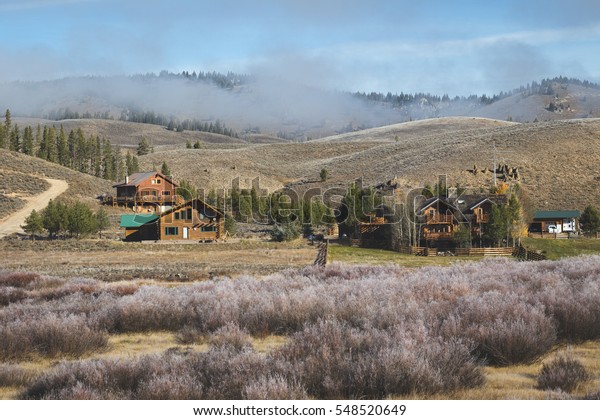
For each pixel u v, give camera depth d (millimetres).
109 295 35219
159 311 29547
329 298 29938
